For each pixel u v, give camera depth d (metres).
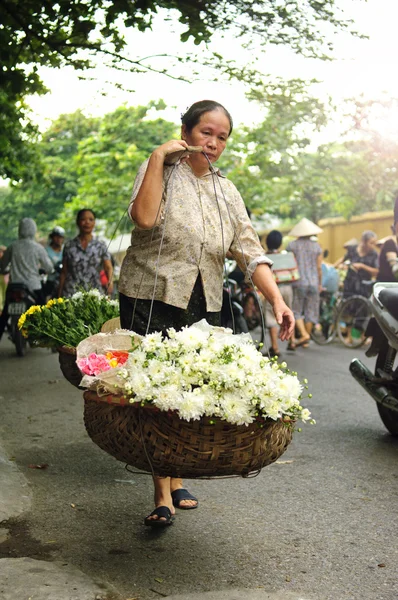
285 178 20.95
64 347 4.97
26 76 9.09
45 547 3.76
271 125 16.28
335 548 3.77
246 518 4.20
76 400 7.70
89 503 4.46
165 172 3.66
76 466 5.25
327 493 4.65
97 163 23.97
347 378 9.04
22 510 4.30
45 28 8.30
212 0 7.52
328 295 13.48
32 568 3.39
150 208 3.51
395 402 5.88
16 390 8.39
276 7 7.53
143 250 3.71
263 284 3.70
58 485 4.81
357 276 12.62
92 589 3.20
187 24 7.82
